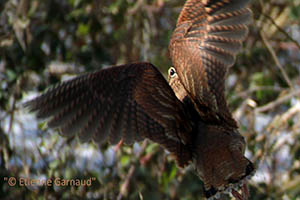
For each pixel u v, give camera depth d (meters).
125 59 12.98
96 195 11.02
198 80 6.20
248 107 12.32
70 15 12.31
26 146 11.09
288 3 14.56
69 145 10.99
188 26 6.39
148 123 6.41
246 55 13.05
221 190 6.29
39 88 11.98
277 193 11.84
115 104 6.35
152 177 11.33
